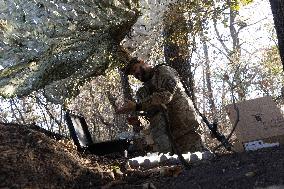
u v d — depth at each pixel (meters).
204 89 19.48
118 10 4.64
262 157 2.95
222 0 8.65
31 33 4.69
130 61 4.50
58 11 4.65
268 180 2.42
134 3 4.67
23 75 4.75
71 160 3.60
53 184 3.17
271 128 3.99
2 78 4.70
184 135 4.37
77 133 5.25
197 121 4.38
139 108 4.12
